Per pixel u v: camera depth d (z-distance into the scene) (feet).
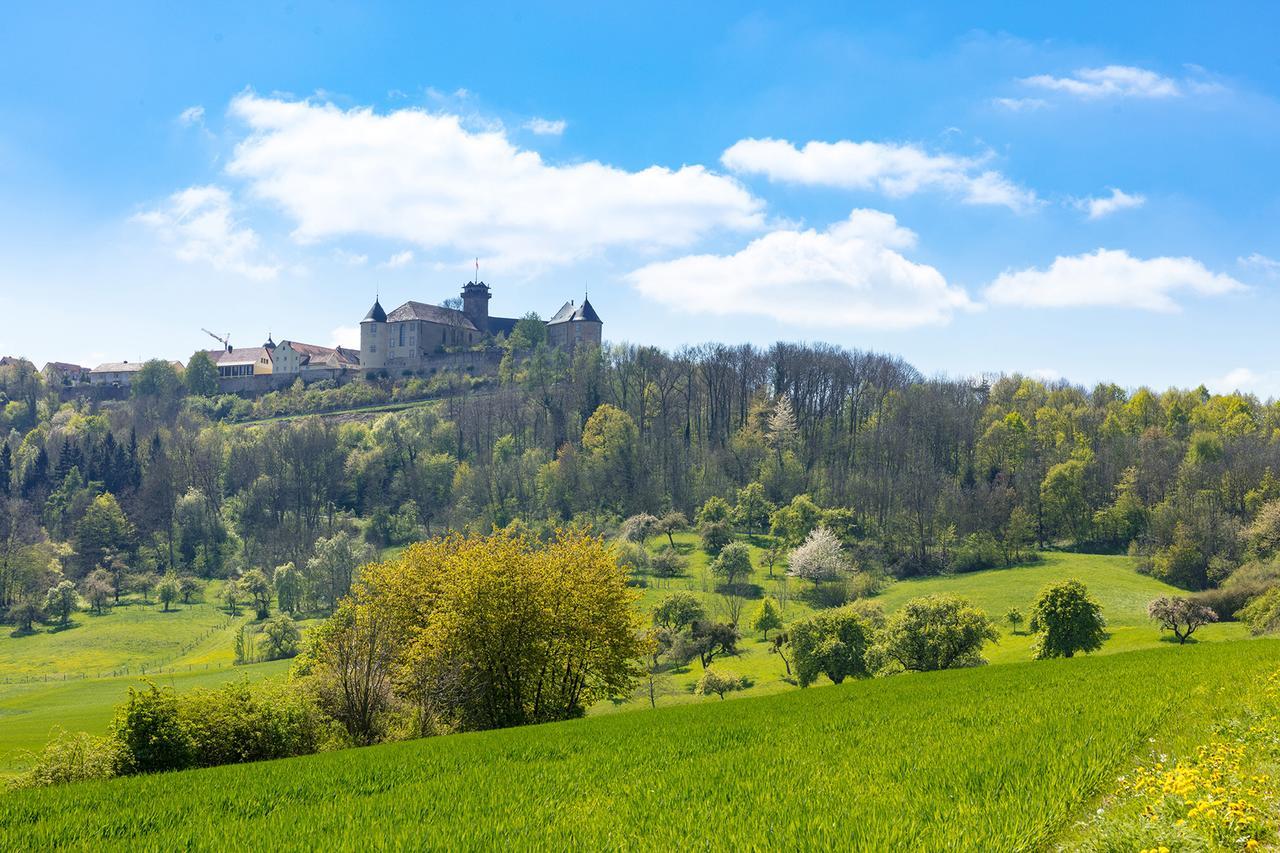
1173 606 272.92
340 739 121.08
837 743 64.59
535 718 146.51
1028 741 54.39
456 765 71.56
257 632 400.88
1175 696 70.38
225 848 44.47
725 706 115.03
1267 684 69.82
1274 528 372.79
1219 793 32.73
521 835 41.70
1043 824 35.01
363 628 137.69
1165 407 628.28
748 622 352.69
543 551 157.89
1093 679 96.63
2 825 55.77
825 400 640.17
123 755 103.04
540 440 634.43
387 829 45.88
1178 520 400.26
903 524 455.22
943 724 69.41
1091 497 478.18
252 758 108.68
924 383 652.89
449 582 144.36
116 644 392.68
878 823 37.14
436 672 136.56
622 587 153.69
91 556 511.40
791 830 37.19
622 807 46.50
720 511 485.97
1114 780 42.52
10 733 212.23
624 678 156.04
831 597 381.60
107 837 50.85
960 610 230.07
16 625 428.56
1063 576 384.06
